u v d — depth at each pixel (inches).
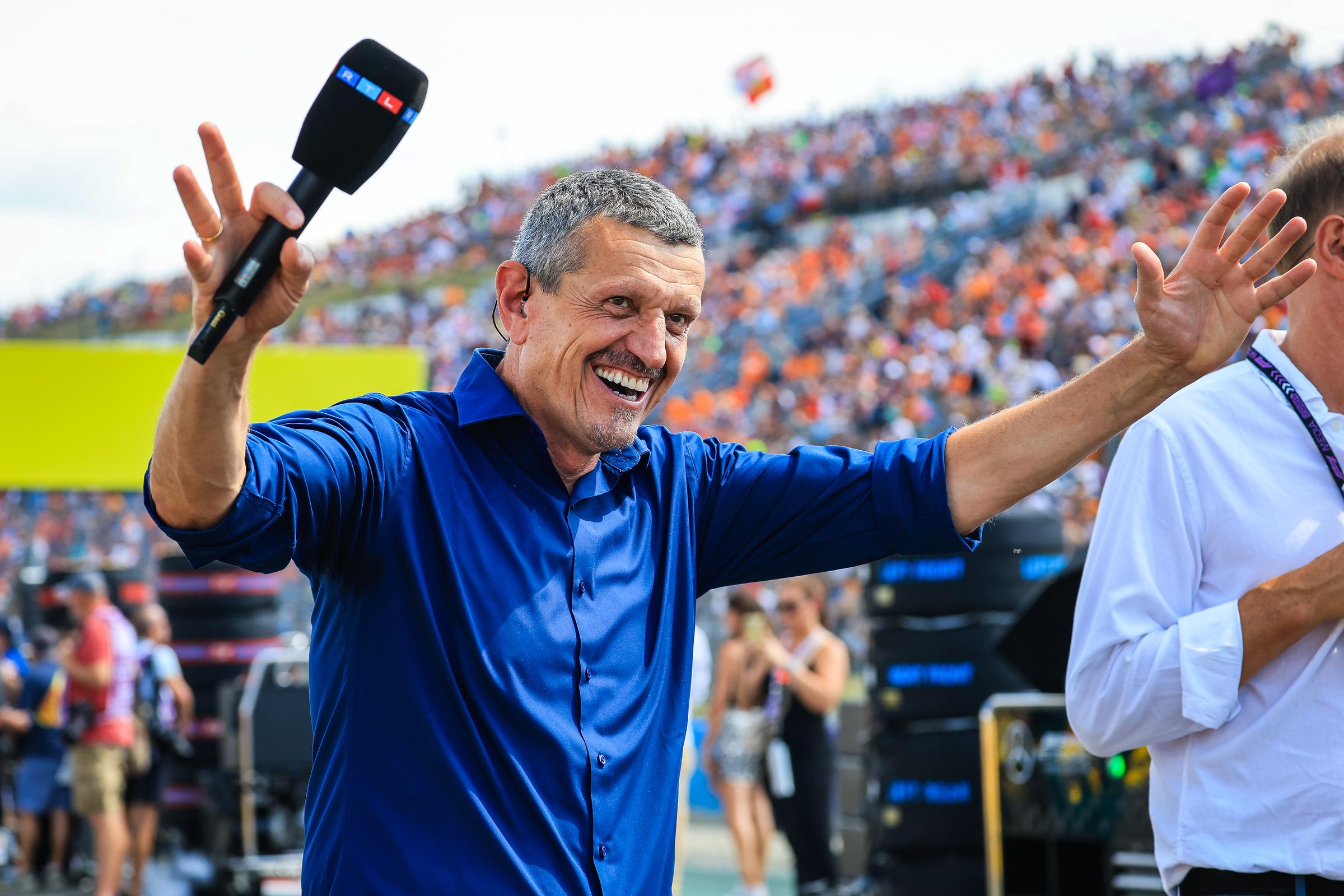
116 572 492.1
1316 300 105.7
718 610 552.1
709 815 552.1
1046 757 198.2
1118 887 186.9
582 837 85.4
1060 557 269.9
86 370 451.5
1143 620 105.7
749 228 1736.0
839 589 693.3
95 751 388.8
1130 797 186.5
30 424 446.0
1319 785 99.5
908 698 269.6
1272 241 89.1
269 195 71.5
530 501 89.7
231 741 379.2
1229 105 1472.7
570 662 87.4
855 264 1461.6
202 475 74.2
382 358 453.1
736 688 344.5
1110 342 1031.6
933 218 1521.9
